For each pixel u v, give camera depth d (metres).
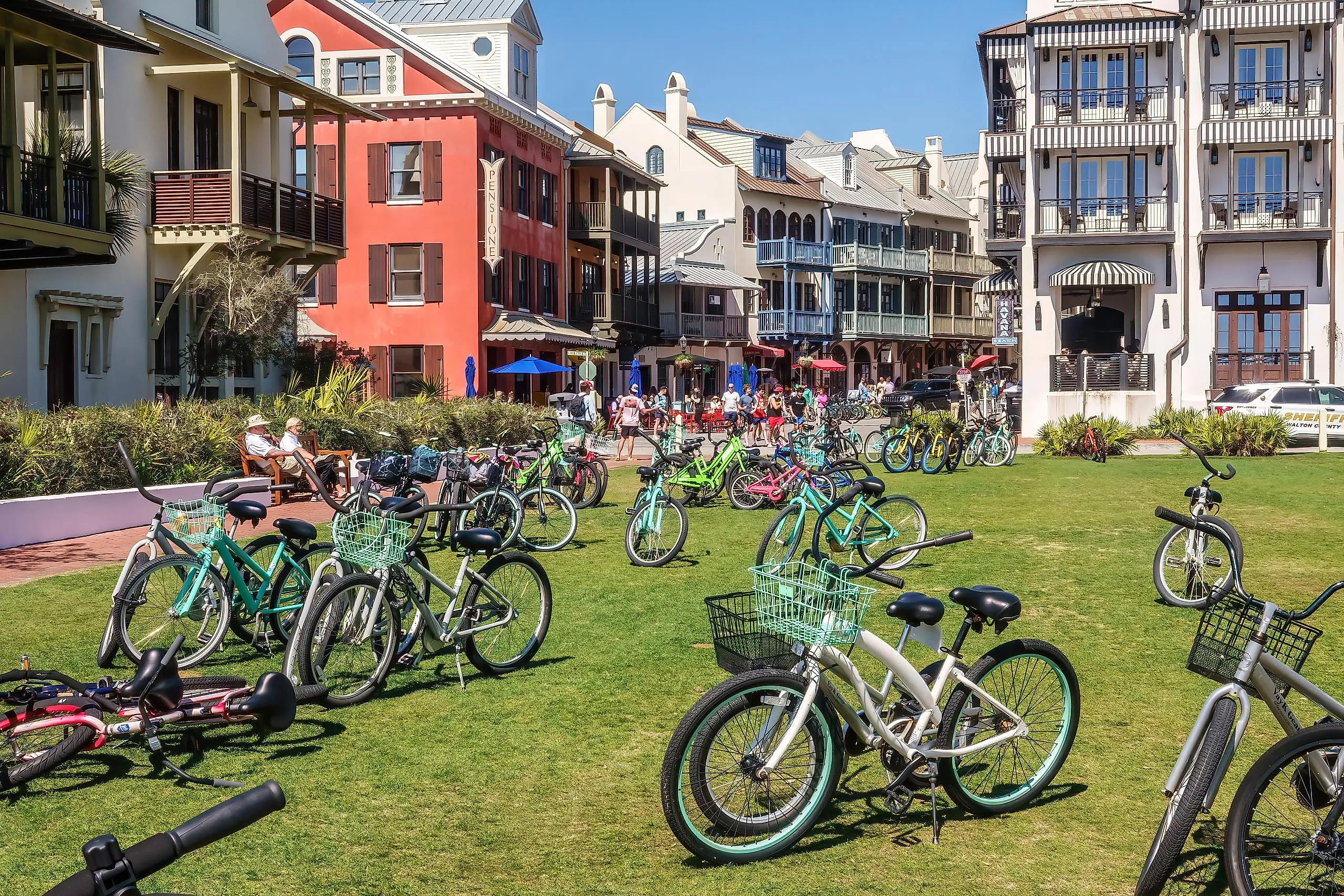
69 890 2.05
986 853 4.84
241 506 8.05
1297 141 35.78
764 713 4.85
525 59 42.12
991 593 5.18
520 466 16.27
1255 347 36.84
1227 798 5.46
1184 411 33.69
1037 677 5.42
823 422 24.44
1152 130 36.50
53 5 17.52
